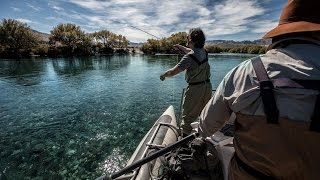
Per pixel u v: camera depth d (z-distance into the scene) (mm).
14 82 17781
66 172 5562
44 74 22609
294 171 921
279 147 917
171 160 2582
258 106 958
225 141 2361
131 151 6508
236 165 1161
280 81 919
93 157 6211
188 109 3746
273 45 1076
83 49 64000
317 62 895
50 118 9188
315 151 860
